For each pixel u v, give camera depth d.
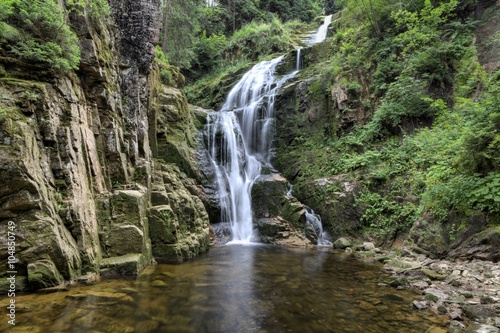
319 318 5.07
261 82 20.22
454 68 12.60
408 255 9.02
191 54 25.12
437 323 4.87
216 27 32.28
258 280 7.20
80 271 6.45
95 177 7.84
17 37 6.45
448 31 13.34
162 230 8.90
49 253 5.81
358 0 15.67
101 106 8.59
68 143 6.74
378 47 15.09
